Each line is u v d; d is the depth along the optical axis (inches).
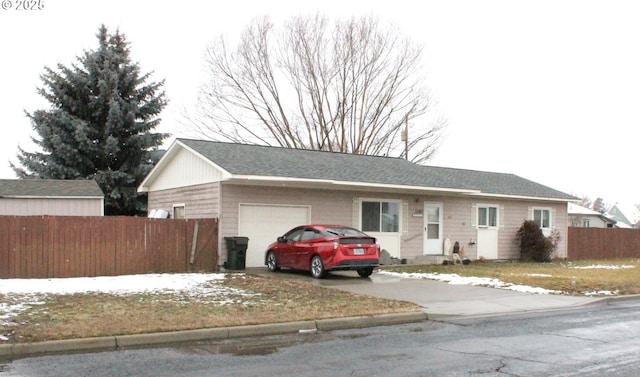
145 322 385.1
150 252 720.3
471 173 1154.7
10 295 495.8
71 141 1222.3
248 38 1520.7
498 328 414.6
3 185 880.9
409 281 666.8
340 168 865.5
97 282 607.5
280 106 1549.0
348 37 1529.3
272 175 746.2
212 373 285.7
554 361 310.8
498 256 1055.6
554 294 585.0
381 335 388.8
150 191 1010.7
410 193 928.3
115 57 1261.1
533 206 1119.0
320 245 674.2
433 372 287.7
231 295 517.7
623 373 284.4
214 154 799.7
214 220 760.3
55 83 1221.1
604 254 1228.5
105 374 283.4
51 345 332.5
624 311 502.0
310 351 337.4
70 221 675.4
